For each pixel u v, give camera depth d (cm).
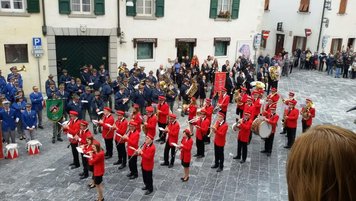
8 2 1781
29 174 1146
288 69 2916
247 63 2498
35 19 1856
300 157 115
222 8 2570
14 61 1855
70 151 1337
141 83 1723
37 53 1864
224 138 1171
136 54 2230
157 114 1441
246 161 1286
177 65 2281
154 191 1052
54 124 1390
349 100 2197
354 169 107
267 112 1373
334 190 108
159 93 1717
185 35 2408
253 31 2764
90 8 2014
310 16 3172
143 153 1009
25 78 1894
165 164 1227
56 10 1903
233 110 1898
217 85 1947
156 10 2231
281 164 1271
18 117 1347
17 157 1269
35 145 1291
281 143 1479
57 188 1066
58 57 2005
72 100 1512
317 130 117
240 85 2066
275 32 3553
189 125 1509
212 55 2584
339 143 110
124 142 1188
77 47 2045
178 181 1118
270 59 2931
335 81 2753
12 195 1018
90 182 1104
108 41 2127
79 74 2089
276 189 1085
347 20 3266
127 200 1001
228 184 1109
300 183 114
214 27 2531
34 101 1511
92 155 951
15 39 1825
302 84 2608
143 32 2222
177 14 2333
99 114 1390
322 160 110
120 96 1662
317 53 3136
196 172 1183
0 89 1634
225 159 1296
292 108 1397
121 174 1162
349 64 2869
